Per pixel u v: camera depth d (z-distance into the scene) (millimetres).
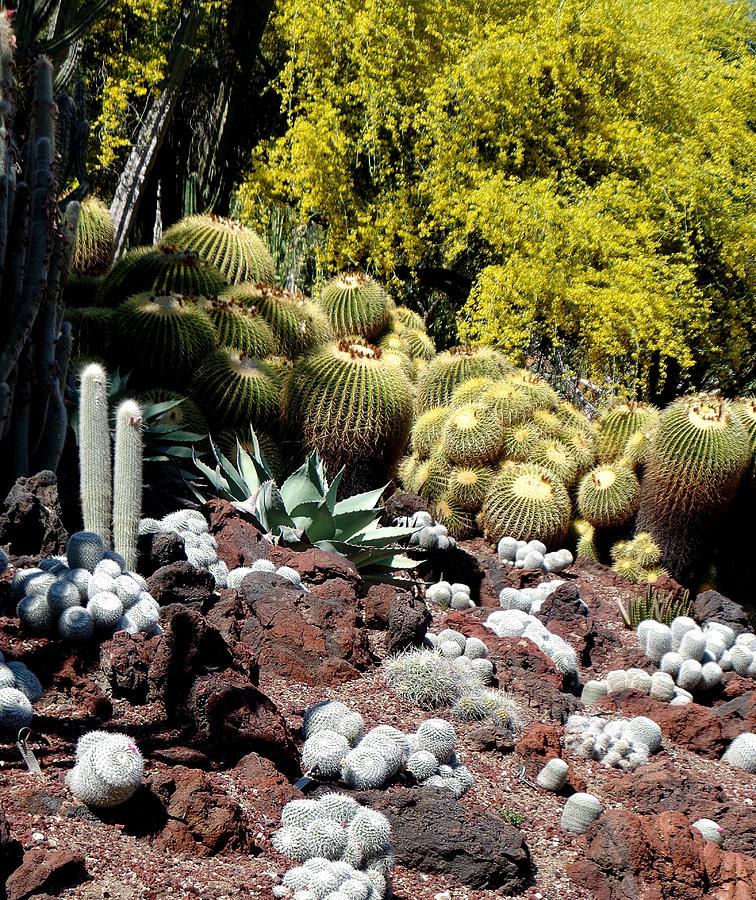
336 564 5984
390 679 5055
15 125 6211
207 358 8305
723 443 9344
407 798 3951
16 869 2965
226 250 9984
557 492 9445
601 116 20438
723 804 4719
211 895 3115
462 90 19141
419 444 10234
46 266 5320
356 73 19609
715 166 21438
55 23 9969
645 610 7426
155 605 4516
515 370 11422
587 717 5441
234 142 18812
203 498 6930
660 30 25375
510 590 7223
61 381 5742
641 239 19484
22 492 5078
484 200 17672
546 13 20469
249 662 4406
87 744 3354
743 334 21250
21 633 4281
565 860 4156
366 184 20031
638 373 21250
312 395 8289
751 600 9773
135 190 16062
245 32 17922
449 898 3695
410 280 20375
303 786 3941
